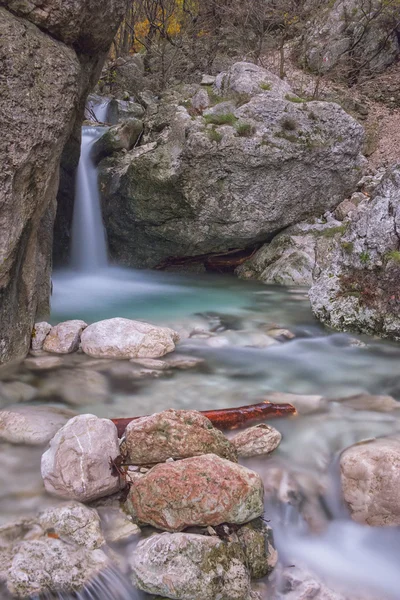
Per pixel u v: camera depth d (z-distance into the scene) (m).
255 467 2.93
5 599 2.07
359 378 4.27
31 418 3.19
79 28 4.18
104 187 8.59
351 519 2.70
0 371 4.11
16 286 4.28
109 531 2.42
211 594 2.13
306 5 13.65
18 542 2.29
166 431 2.82
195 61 14.70
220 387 4.00
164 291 7.52
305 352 4.91
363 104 11.16
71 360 4.41
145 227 8.33
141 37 16.36
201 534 2.35
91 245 8.62
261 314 6.23
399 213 5.22
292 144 7.78
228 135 7.48
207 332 5.41
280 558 2.46
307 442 3.18
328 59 12.26
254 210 8.09
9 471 2.78
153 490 2.44
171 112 8.53
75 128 6.96
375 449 2.87
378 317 5.28
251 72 8.44
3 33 3.57
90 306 6.43
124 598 2.18
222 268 9.22
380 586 2.35
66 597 2.13
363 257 5.45
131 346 4.51
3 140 3.66
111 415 3.47
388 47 12.26
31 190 4.08
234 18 13.83
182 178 7.64
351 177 8.60
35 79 3.80
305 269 8.02
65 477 2.53
